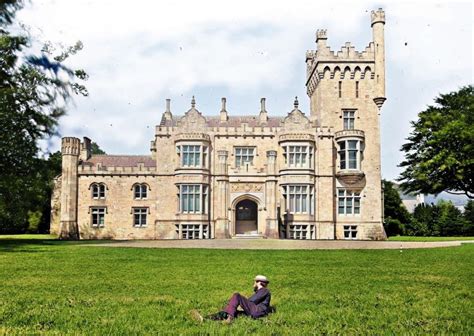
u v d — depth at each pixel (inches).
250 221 2156.7
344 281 629.3
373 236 2023.9
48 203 2659.9
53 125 1412.4
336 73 2140.7
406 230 3029.0
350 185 2058.3
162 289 561.6
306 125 2064.5
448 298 501.7
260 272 724.7
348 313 428.1
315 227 2017.7
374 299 498.6
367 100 2126.0
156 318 407.5
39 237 2153.1
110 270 746.8
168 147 2063.2
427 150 2209.6
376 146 2094.0
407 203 5206.7
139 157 2346.2
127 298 500.4
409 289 561.9
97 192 2119.8
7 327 373.1
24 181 1563.7
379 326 382.9
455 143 2145.7
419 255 1017.5
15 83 1318.9
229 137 2068.2
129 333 358.6
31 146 1467.8
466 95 2294.5
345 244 1465.3
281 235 1995.6
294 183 2000.5
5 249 1180.5
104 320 398.6
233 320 399.5
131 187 2114.9
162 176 2043.6
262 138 2071.9
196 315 398.6
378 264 844.0
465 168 2132.1
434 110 2299.5
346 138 2054.6
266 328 373.1
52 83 1353.3
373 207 2050.9
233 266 808.9
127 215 2101.4
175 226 2017.7
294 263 860.0
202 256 997.2
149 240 1792.6
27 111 1379.2
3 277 664.4
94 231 2089.1
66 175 2082.9
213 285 591.8
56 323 390.9
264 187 2021.4
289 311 438.3
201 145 2027.6
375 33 2149.4
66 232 2041.1
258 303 423.2
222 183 2016.5
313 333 358.3
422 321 396.8
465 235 2940.5
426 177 2177.7
